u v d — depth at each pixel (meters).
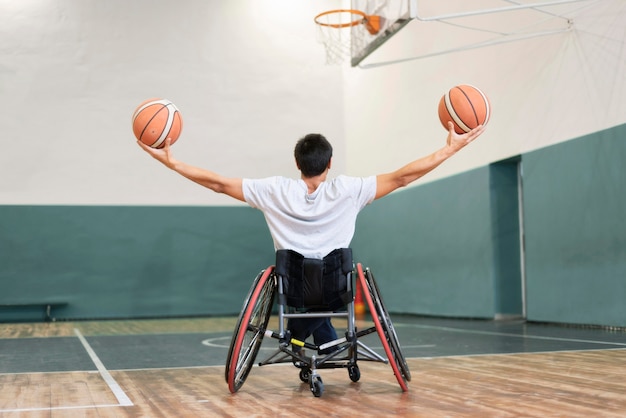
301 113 13.64
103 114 12.60
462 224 10.07
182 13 13.14
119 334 8.37
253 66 13.45
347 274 3.18
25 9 12.41
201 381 3.81
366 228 13.27
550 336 6.53
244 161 13.26
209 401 3.06
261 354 5.28
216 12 13.32
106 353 5.74
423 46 10.96
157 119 3.21
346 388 3.40
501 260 9.38
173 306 12.70
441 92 10.41
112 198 12.56
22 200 12.13
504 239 9.41
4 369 4.55
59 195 12.30
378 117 12.52
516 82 8.86
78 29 12.59
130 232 12.60
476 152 9.77
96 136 12.55
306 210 3.21
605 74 7.32
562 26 7.99
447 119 3.30
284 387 3.50
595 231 7.52
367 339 6.65
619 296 7.20
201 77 13.16
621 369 3.95
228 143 13.21
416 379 3.69
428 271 11.01
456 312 10.22
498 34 9.13
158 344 6.71
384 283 12.54
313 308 3.30
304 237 3.20
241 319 3.15
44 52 12.41
